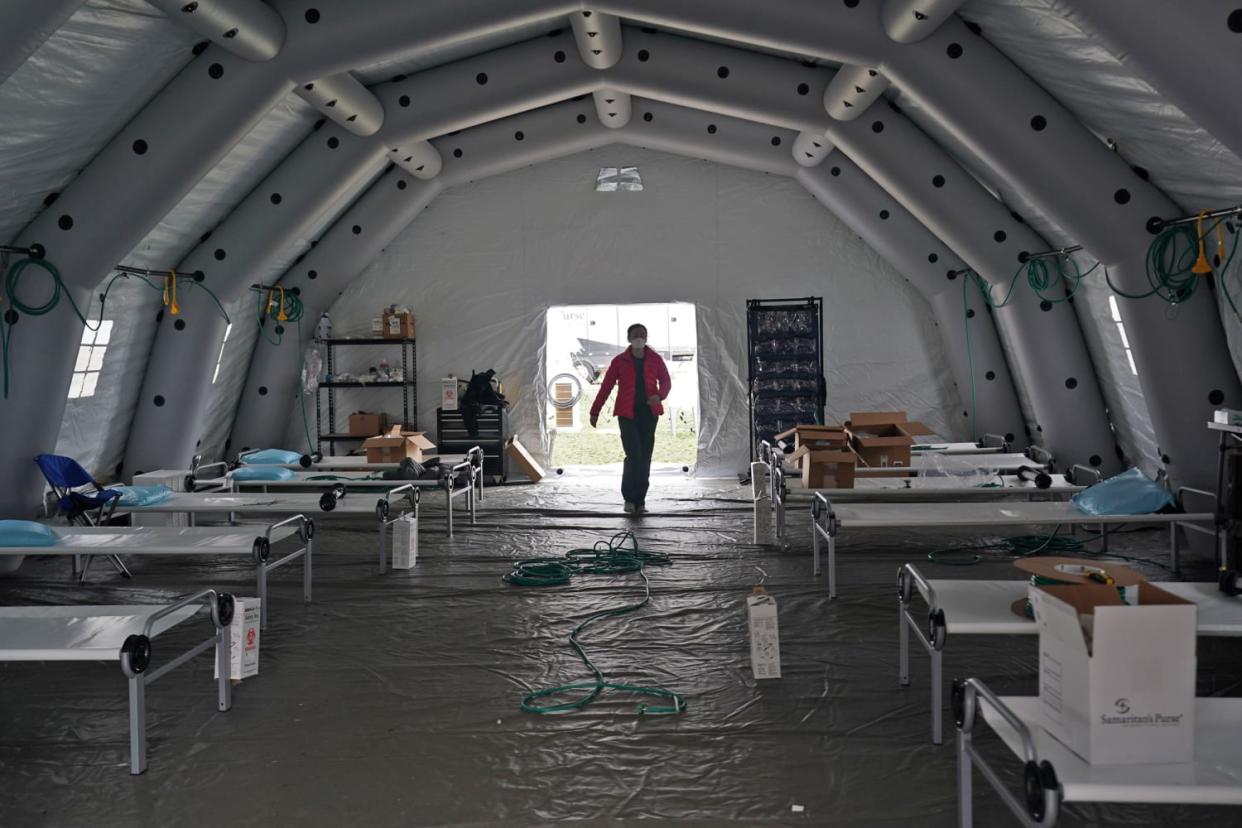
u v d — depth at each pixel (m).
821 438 6.84
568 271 10.65
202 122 5.77
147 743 3.28
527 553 6.52
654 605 5.05
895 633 4.46
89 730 3.42
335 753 3.18
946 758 3.06
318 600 5.26
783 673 3.92
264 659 4.21
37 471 6.03
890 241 9.53
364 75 7.63
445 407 10.41
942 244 9.46
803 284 10.48
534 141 9.70
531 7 5.85
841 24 5.81
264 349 9.85
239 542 4.62
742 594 5.25
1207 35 3.91
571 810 2.74
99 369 7.13
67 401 6.80
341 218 9.80
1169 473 6.05
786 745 3.19
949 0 5.22
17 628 3.21
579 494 9.42
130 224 5.91
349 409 10.75
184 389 7.86
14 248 5.70
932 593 3.23
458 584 5.61
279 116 7.19
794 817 2.68
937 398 10.40
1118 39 4.18
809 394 9.55
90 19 4.70
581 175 10.62
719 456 10.61
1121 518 4.91
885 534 6.95
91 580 5.85
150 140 5.76
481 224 10.67
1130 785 1.85
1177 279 5.65
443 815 2.73
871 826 2.62
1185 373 5.74
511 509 8.48
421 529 7.54
